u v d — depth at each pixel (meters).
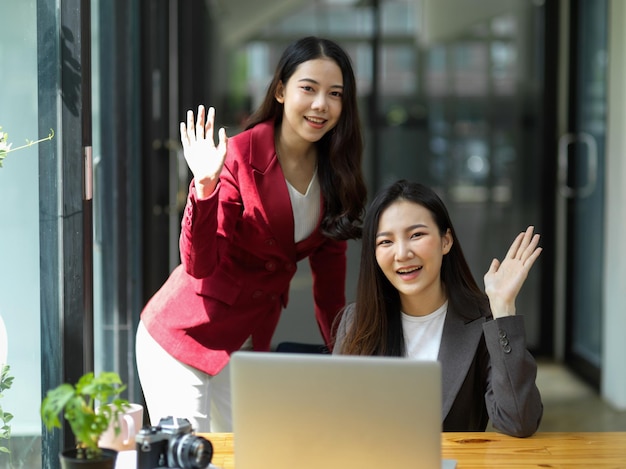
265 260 2.85
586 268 5.83
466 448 2.08
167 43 4.80
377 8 6.05
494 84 6.12
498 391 2.16
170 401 2.79
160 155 4.51
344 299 3.10
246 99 5.96
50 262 2.38
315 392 1.70
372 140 6.14
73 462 1.57
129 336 4.07
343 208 2.87
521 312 6.23
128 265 4.04
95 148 3.37
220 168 2.48
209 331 2.81
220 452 2.05
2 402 2.44
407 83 6.11
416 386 1.68
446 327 2.34
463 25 6.09
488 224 6.19
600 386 5.48
